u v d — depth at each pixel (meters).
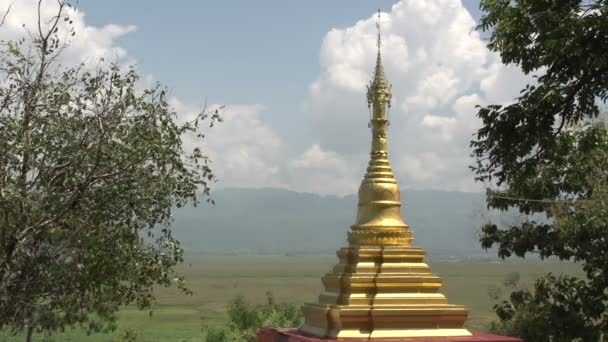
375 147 15.63
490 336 13.99
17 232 14.09
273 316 32.09
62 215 14.36
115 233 15.25
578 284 19.48
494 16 19.02
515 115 18.84
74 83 15.34
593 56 17.25
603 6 17.11
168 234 16.12
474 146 20.05
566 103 18.75
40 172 14.73
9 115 14.88
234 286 117.62
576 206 18.41
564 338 19.17
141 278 15.97
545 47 17.78
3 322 14.73
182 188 15.89
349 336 13.53
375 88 15.79
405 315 13.81
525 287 21.89
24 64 14.97
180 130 15.70
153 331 47.78
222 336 34.34
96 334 40.19
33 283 14.70
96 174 14.67
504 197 20.48
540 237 20.22
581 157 19.69
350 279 14.12
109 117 14.88
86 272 14.84
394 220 15.12
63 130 14.99
